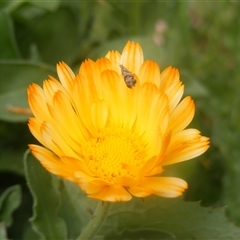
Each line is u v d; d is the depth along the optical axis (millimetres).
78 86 170
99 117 175
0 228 203
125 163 167
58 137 163
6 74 243
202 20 334
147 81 170
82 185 149
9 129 258
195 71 313
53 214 204
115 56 180
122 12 307
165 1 317
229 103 292
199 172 268
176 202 199
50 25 285
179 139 164
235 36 309
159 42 316
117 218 201
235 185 257
